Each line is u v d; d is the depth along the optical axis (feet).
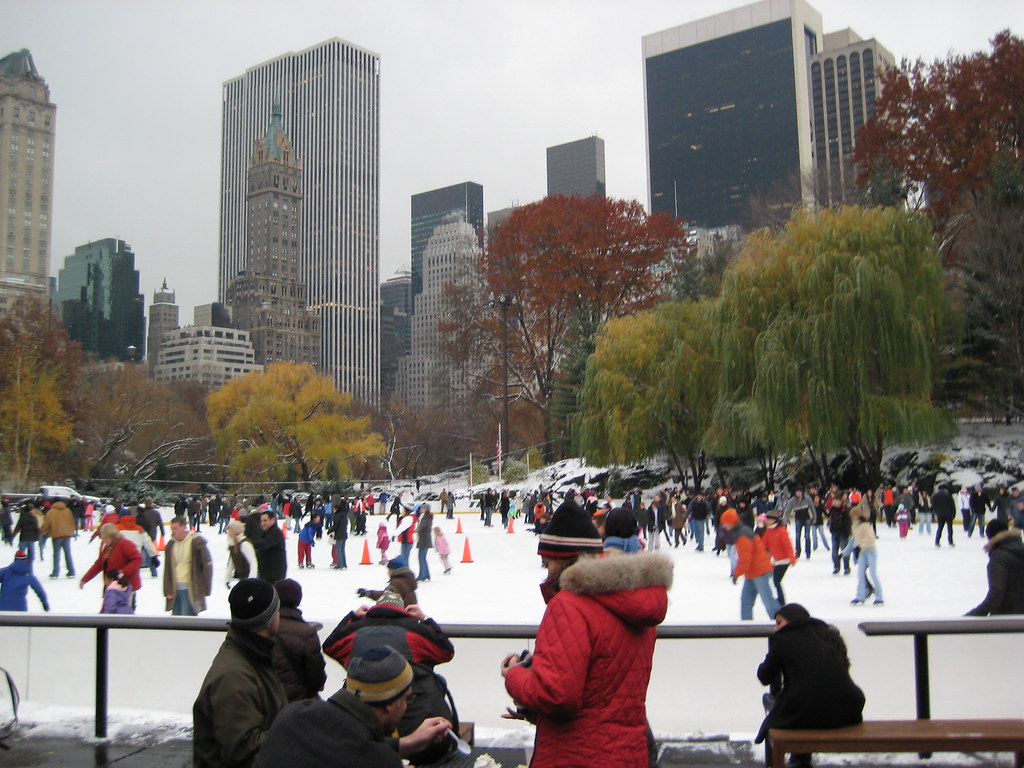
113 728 24.31
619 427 138.72
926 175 168.45
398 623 17.19
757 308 121.19
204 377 615.16
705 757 21.53
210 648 25.40
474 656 23.94
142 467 225.15
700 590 57.57
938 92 168.14
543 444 208.33
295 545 105.29
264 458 198.49
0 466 192.34
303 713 11.59
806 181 202.80
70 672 26.16
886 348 109.50
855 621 22.98
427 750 15.87
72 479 201.36
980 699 22.45
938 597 51.49
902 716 22.53
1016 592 28.40
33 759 22.11
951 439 125.49
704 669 23.40
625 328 148.05
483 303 229.25
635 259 209.26
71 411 214.69
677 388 135.64
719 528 80.69
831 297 111.75
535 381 239.30
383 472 286.87
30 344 202.69
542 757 12.19
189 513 143.84
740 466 153.79
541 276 206.69
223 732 13.99
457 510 175.63
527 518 123.13
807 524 76.02
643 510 87.04
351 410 332.19
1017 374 129.49
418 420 286.46
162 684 25.52
